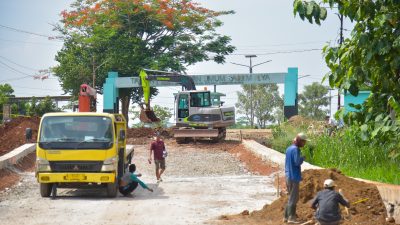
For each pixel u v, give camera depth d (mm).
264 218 18219
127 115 87375
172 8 89375
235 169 34906
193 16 89812
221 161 38750
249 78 64562
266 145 49031
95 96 50062
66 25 89625
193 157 41031
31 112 86375
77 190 26094
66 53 91000
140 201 22438
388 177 21438
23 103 93562
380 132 16500
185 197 23516
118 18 89250
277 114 130375
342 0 15836
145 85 50969
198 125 50688
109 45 89062
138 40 87875
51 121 23703
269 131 70562
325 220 13492
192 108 51062
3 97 89750
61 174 22891
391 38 15672
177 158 40438
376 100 16703
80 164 23031
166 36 90312
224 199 22828
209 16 91562
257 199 22797
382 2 15500
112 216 19000
